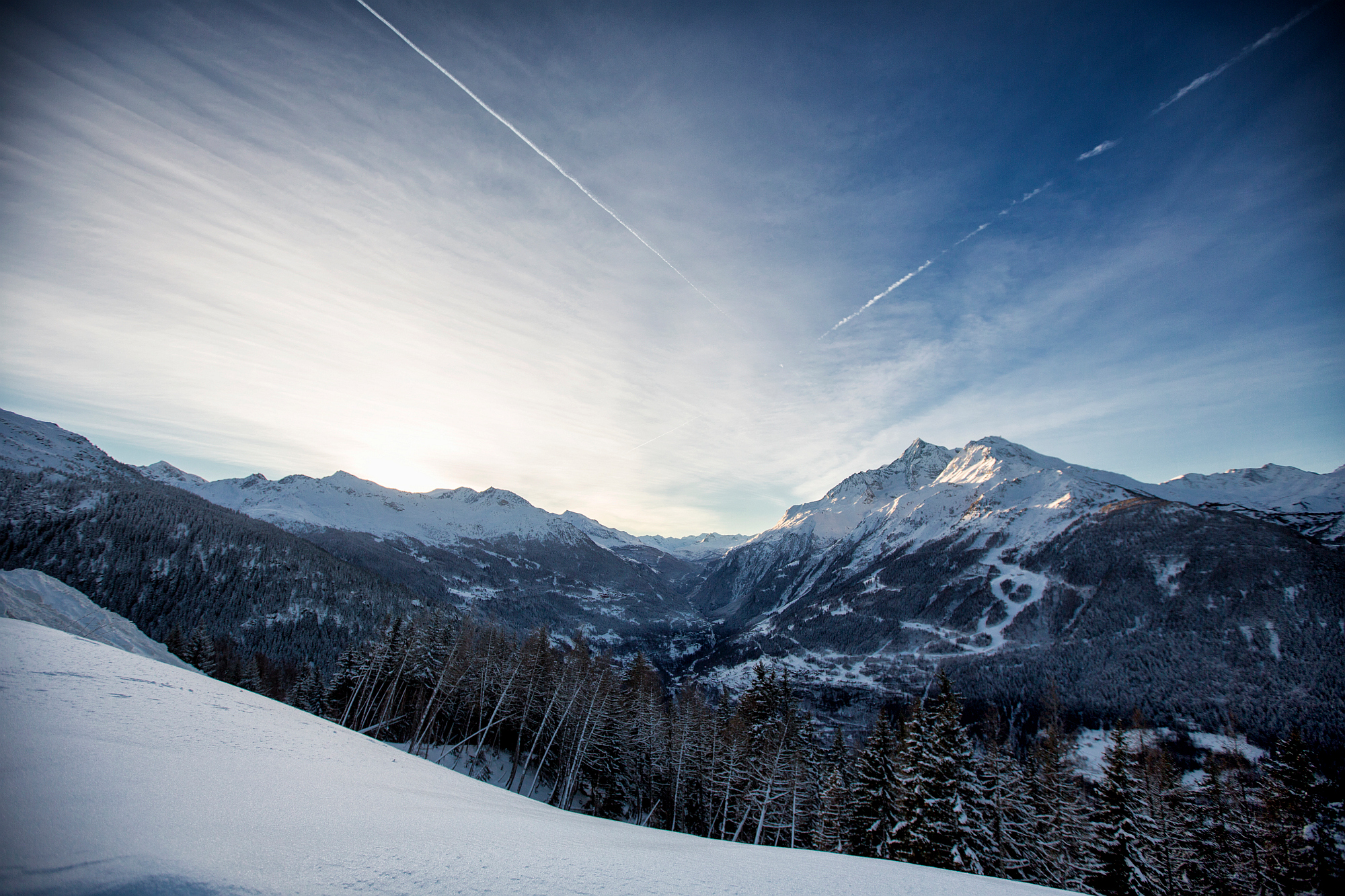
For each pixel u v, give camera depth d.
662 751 52.44
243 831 7.72
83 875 5.34
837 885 10.30
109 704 13.01
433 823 10.63
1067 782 38.91
